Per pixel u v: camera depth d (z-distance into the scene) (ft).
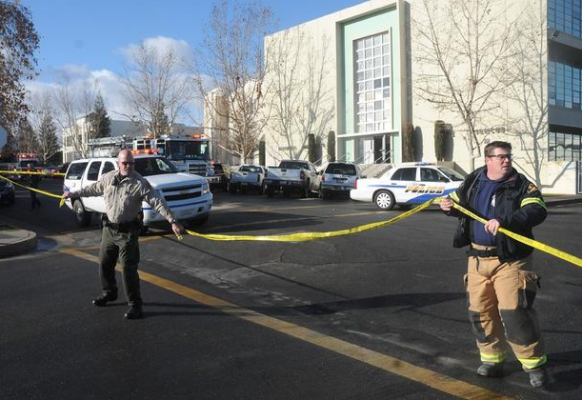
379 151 112.88
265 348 16.40
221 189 101.91
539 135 87.20
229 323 18.93
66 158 245.45
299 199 79.56
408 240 34.76
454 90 89.20
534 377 13.19
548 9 88.79
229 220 47.37
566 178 84.43
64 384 13.85
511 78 89.35
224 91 124.47
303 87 125.59
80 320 19.29
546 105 86.38
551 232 39.50
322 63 121.08
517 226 12.81
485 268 13.35
